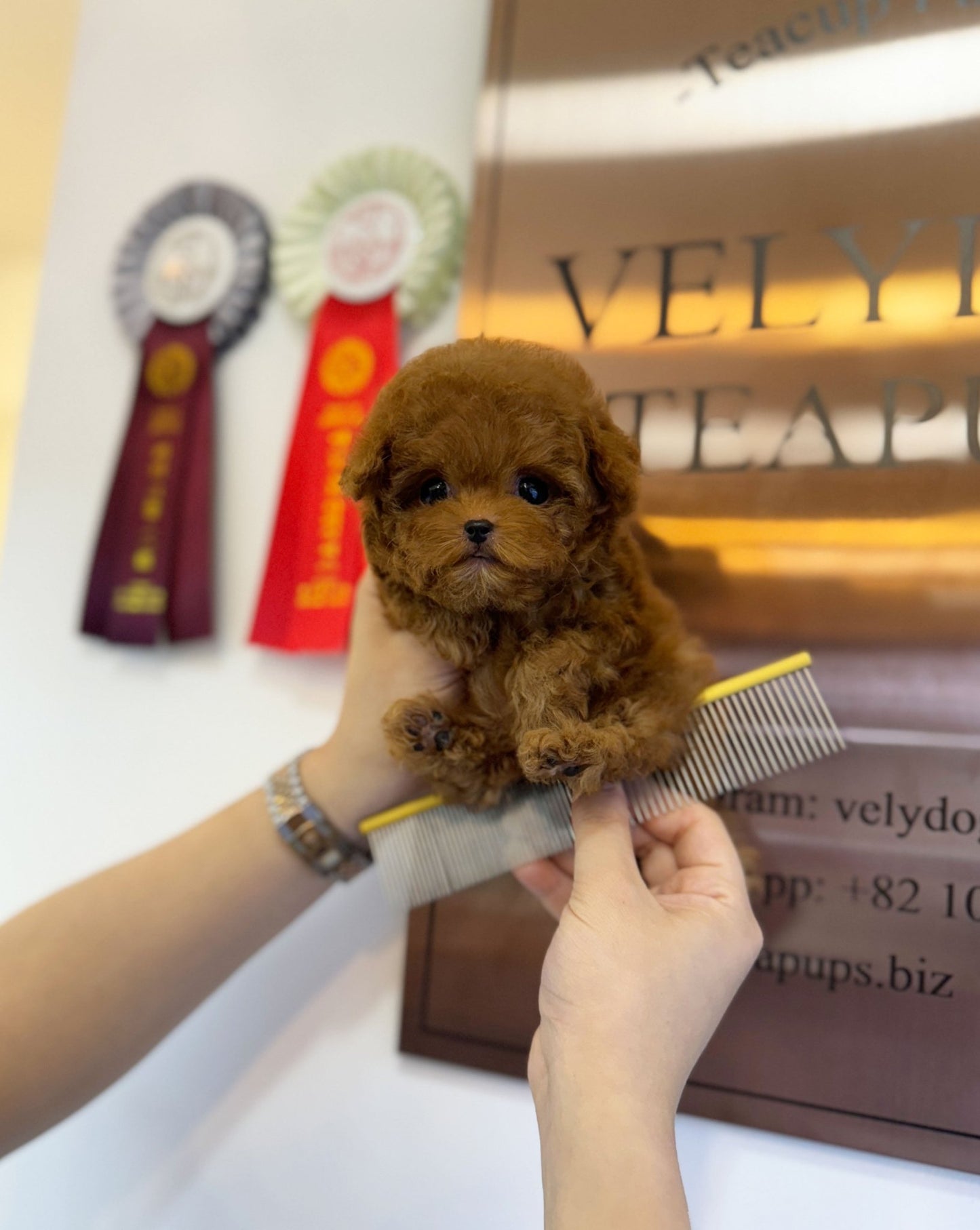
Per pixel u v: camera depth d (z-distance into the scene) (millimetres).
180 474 1121
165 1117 976
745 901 634
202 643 1107
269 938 824
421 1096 898
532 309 945
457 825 713
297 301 1075
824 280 838
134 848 1084
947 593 764
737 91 896
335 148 1140
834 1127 734
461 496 545
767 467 835
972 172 795
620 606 623
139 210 1243
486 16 1079
